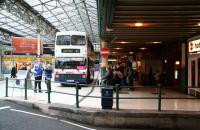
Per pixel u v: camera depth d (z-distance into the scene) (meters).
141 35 22.12
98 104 15.53
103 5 11.62
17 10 29.97
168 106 15.23
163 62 30.70
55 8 34.72
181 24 16.70
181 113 12.49
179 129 12.48
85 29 52.88
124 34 21.56
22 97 18.58
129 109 13.27
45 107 15.08
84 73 30.48
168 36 22.17
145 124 12.48
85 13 38.81
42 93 21.38
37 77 21.19
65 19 42.19
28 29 44.97
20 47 41.50
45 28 41.59
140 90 25.94
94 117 12.80
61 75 30.56
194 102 17.05
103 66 25.69
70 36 30.58
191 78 21.52
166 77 29.00
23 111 14.94
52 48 58.16
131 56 48.72
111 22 15.96
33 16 34.69
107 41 25.66
